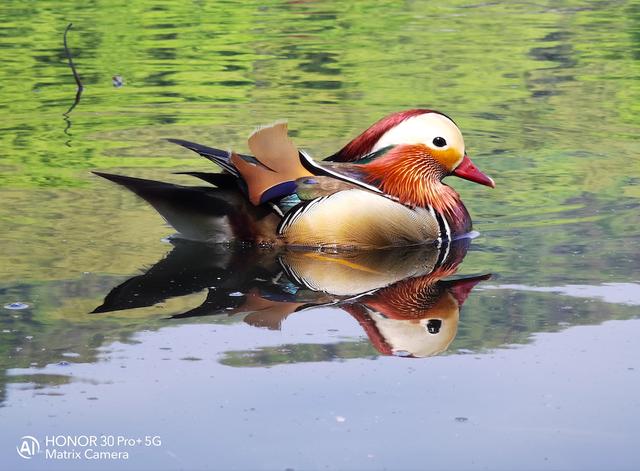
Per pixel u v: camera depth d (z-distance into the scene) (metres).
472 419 6.99
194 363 7.69
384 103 16.16
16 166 13.05
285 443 6.68
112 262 9.80
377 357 7.83
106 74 18.03
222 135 14.48
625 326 8.35
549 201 11.95
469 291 9.20
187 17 23.17
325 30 21.88
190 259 10.00
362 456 6.53
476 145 14.17
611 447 6.67
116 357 7.78
